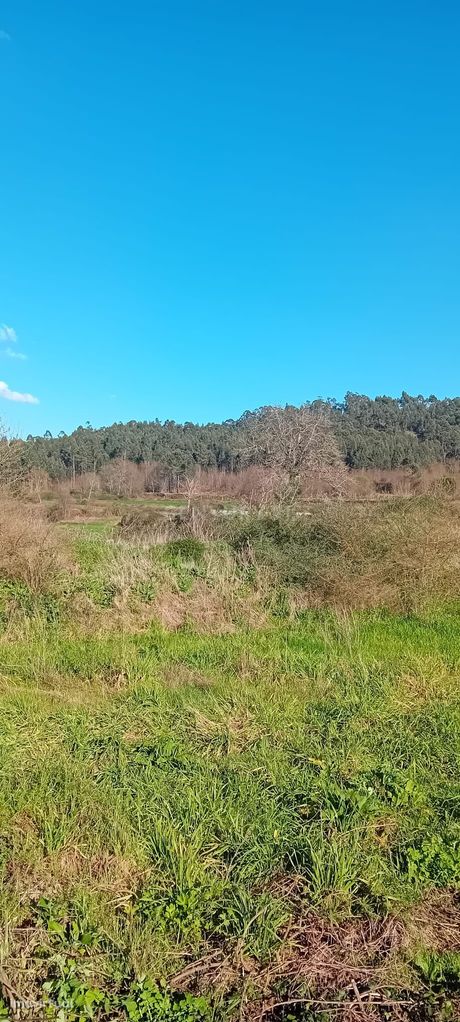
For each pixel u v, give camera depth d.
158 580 9.73
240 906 3.08
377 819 3.83
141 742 4.93
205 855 3.48
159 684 6.27
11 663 6.86
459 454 47.50
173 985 2.73
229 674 6.63
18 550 9.72
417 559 10.23
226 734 5.02
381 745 4.85
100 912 3.06
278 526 12.27
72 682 6.46
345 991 2.69
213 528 13.95
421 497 14.41
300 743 4.88
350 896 3.23
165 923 3.01
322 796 4.02
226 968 2.79
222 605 9.31
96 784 4.20
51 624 8.53
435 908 3.18
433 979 2.77
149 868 3.39
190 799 3.94
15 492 14.05
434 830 3.73
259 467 29.00
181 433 68.94
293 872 3.37
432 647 7.40
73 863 3.43
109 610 8.98
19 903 3.10
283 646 7.71
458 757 4.58
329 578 9.90
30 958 2.79
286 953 2.89
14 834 3.63
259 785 4.20
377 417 62.88
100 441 61.38
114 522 23.69
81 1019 2.53
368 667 6.66
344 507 12.38
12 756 4.60
